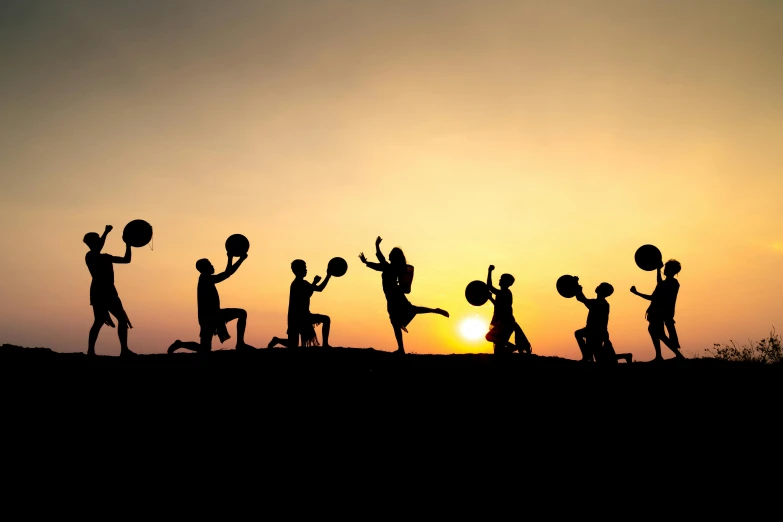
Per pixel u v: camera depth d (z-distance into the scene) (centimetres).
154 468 656
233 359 1062
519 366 1095
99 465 657
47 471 639
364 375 980
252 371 979
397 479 656
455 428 789
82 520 555
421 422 802
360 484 642
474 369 1058
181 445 709
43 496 593
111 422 757
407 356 1166
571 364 1145
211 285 1154
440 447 734
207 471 655
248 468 665
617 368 1109
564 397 918
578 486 651
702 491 642
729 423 815
